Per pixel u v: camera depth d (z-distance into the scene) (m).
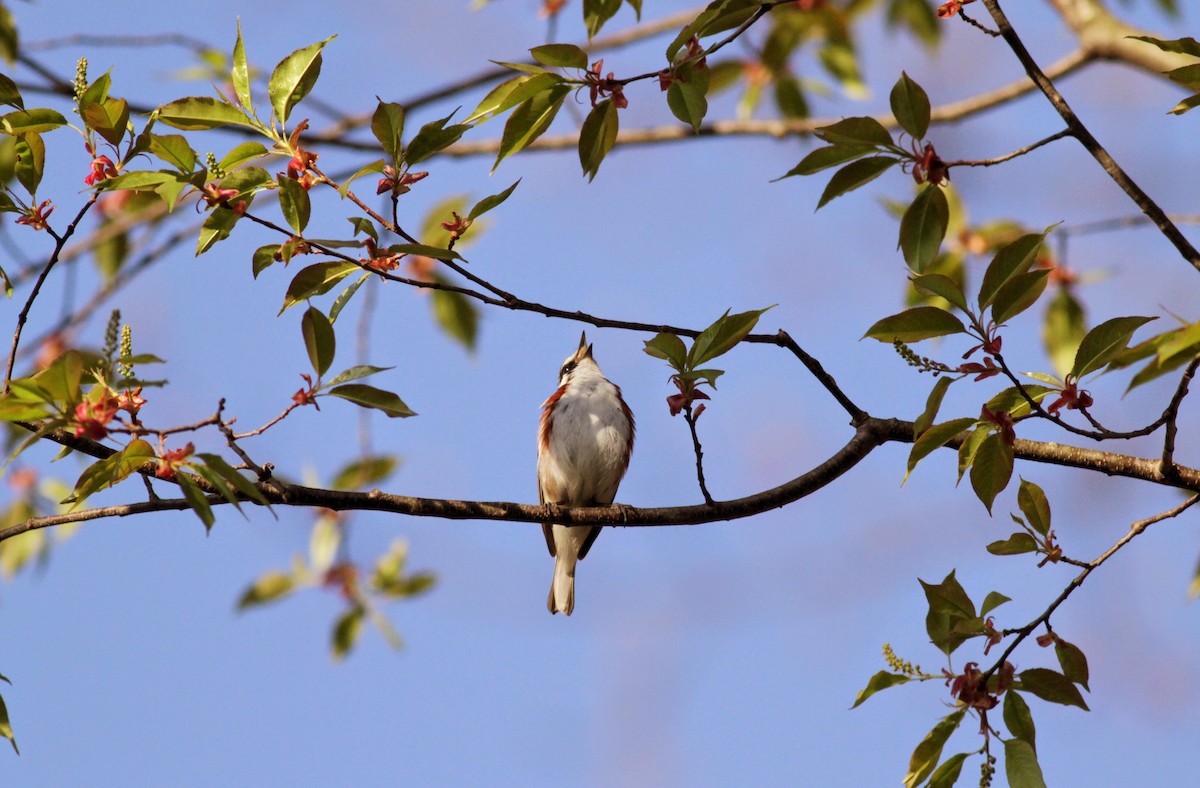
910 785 8.21
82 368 7.34
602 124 8.62
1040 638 8.39
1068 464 9.48
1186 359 7.03
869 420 10.09
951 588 8.37
